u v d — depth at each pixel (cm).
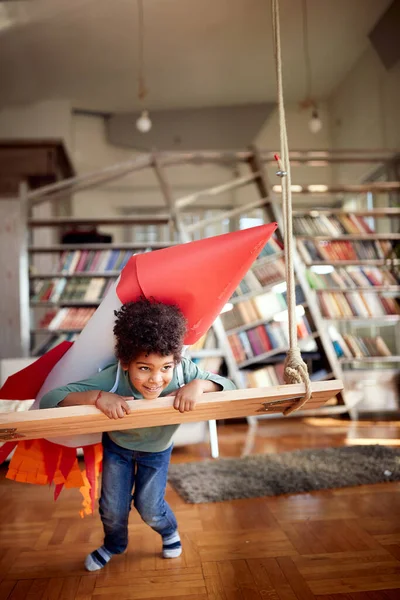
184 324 138
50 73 724
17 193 608
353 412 459
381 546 170
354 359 482
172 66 727
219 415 141
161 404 122
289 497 229
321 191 509
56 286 468
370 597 136
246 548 172
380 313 492
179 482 252
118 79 754
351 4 609
